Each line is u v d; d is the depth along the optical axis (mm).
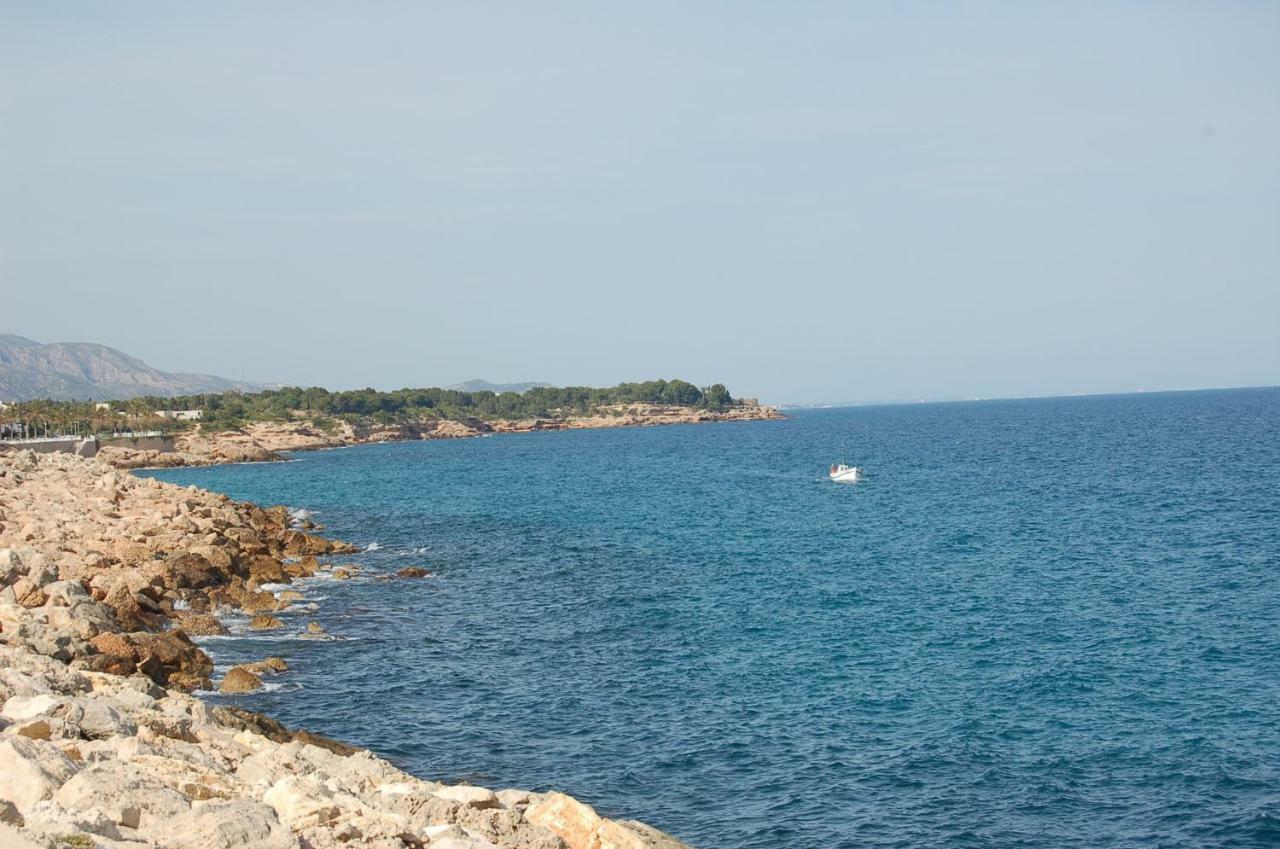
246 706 29750
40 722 13641
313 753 18047
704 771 25188
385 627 40562
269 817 10836
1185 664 33875
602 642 38031
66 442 167500
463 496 104062
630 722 28734
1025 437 187500
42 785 10914
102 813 9953
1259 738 26922
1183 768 25109
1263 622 39219
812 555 58938
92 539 47031
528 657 35875
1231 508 74125
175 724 16531
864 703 30312
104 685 19297
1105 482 97125
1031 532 66000
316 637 38625
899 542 63344
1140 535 62938
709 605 44688
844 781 24578
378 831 12055
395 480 130375
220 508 66750
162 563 43156
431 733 27781
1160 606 42500
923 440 193000
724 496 96812
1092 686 31656
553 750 26578
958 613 42125
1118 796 23688
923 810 23016
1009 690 31375
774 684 32344
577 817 14523
